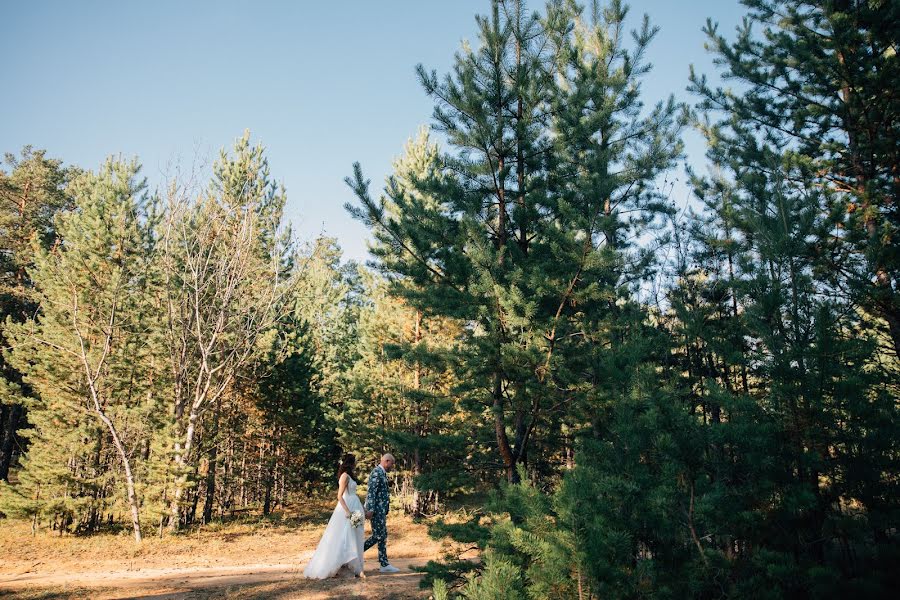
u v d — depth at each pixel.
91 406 21.45
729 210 9.66
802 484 4.67
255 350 24.41
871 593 3.91
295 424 27.81
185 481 20.05
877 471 4.61
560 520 4.95
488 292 8.61
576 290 8.73
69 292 21.09
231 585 11.04
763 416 5.40
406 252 10.73
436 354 10.00
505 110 10.75
